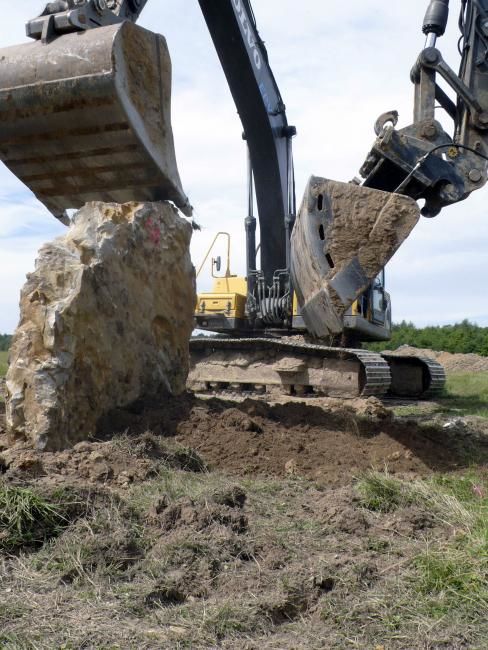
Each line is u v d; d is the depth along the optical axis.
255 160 12.43
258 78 11.61
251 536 4.20
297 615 3.37
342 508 4.61
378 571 3.76
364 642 3.08
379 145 7.30
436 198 7.64
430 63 7.70
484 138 7.63
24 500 4.05
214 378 13.92
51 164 6.99
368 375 11.82
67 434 5.75
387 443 6.64
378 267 6.54
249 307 13.45
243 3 11.22
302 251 7.09
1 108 6.53
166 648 2.99
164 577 3.60
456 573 3.62
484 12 7.96
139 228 6.77
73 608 3.30
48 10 6.70
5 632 3.04
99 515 4.18
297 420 7.07
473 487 5.27
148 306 6.93
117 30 6.30
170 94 7.04
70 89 6.28
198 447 6.13
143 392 6.90
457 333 44.44
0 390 12.27
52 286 5.90
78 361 5.92
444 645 3.05
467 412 11.95
